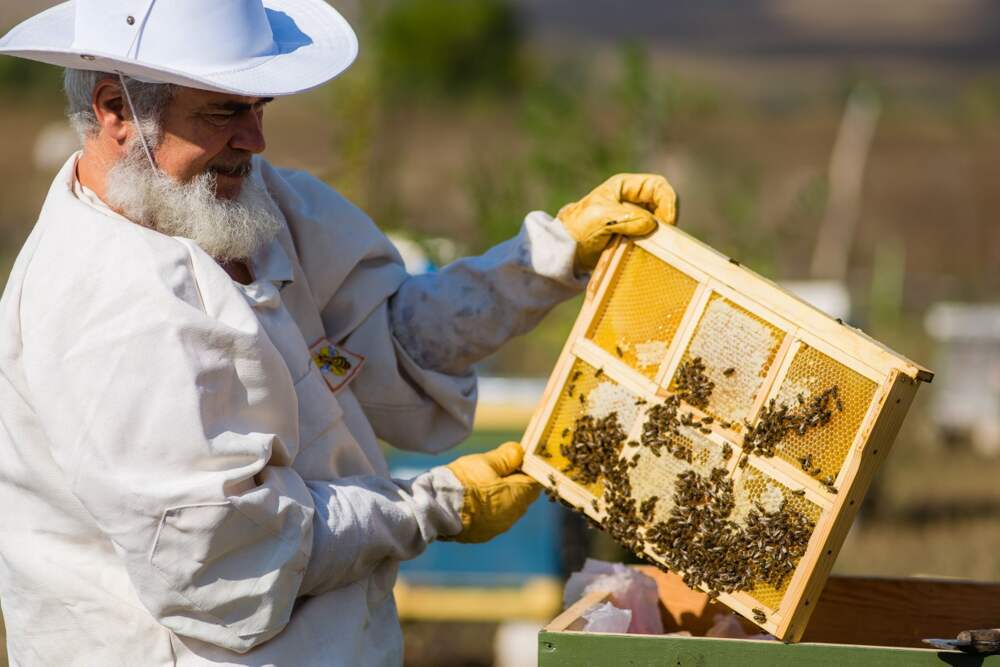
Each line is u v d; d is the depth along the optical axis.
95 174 4.44
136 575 3.96
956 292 21.70
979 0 97.50
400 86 31.97
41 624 4.27
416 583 8.76
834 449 4.23
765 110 51.59
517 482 4.71
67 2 4.74
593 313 4.66
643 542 4.43
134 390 3.95
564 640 4.25
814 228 23.88
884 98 47.94
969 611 5.11
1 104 46.25
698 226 11.81
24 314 4.16
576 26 91.56
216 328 4.06
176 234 4.39
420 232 11.28
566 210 4.98
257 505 4.01
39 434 4.21
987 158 37.59
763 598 4.25
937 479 14.35
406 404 5.23
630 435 4.51
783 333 4.35
